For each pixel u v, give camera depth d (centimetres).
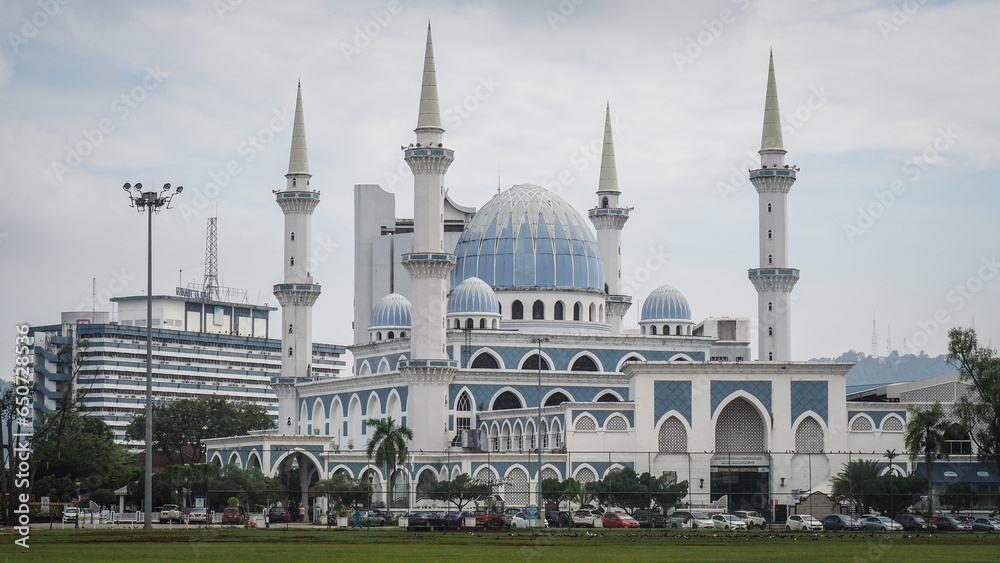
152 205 11400
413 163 18500
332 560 7931
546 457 16962
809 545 9856
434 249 18525
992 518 14125
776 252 19362
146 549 8938
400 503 17575
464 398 19188
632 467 16912
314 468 18462
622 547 9488
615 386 19912
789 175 19438
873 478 15250
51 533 11212
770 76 19838
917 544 10025
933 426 15712
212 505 16538
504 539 10506
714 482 16938
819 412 17150
